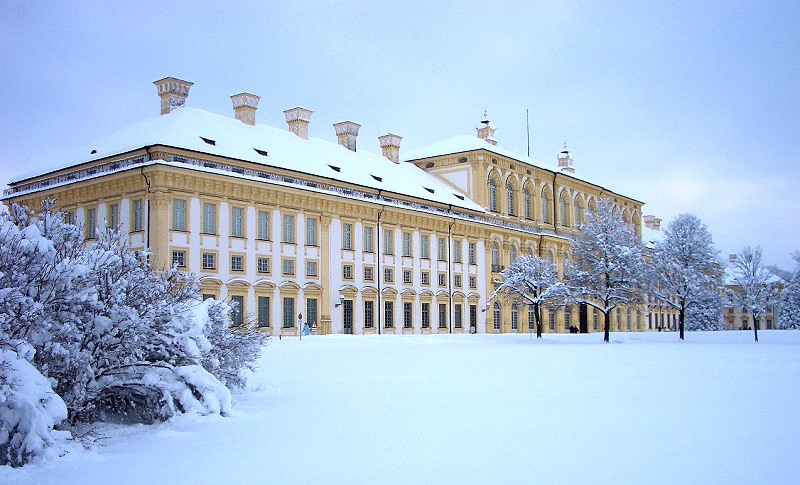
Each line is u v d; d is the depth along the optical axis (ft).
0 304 48.44
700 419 55.52
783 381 82.28
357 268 220.23
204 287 177.17
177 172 172.86
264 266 193.06
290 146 221.05
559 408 61.57
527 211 308.81
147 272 65.10
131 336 56.39
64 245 59.21
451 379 86.84
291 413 61.16
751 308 222.48
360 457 44.42
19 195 202.08
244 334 74.69
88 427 56.39
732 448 45.24
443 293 251.60
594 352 145.48
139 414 58.85
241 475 40.78
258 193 192.13
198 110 209.36
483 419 56.59
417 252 243.60
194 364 61.77
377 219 228.43
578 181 338.75
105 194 183.21
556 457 43.34
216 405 59.06
